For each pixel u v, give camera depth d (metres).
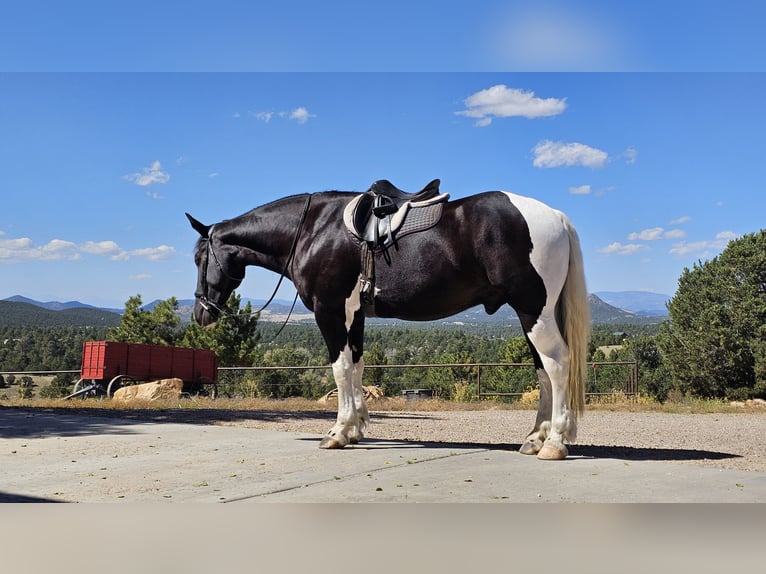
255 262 8.10
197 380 25.25
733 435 10.21
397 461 6.52
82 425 9.81
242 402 17.52
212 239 8.22
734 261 25.61
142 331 40.47
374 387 21.05
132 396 20.36
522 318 6.68
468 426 11.55
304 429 10.08
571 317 6.73
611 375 30.86
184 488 5.58
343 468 6.25
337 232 7.34
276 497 5.20
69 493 5.43
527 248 6.56
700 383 25.77
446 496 5.14
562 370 6.62
